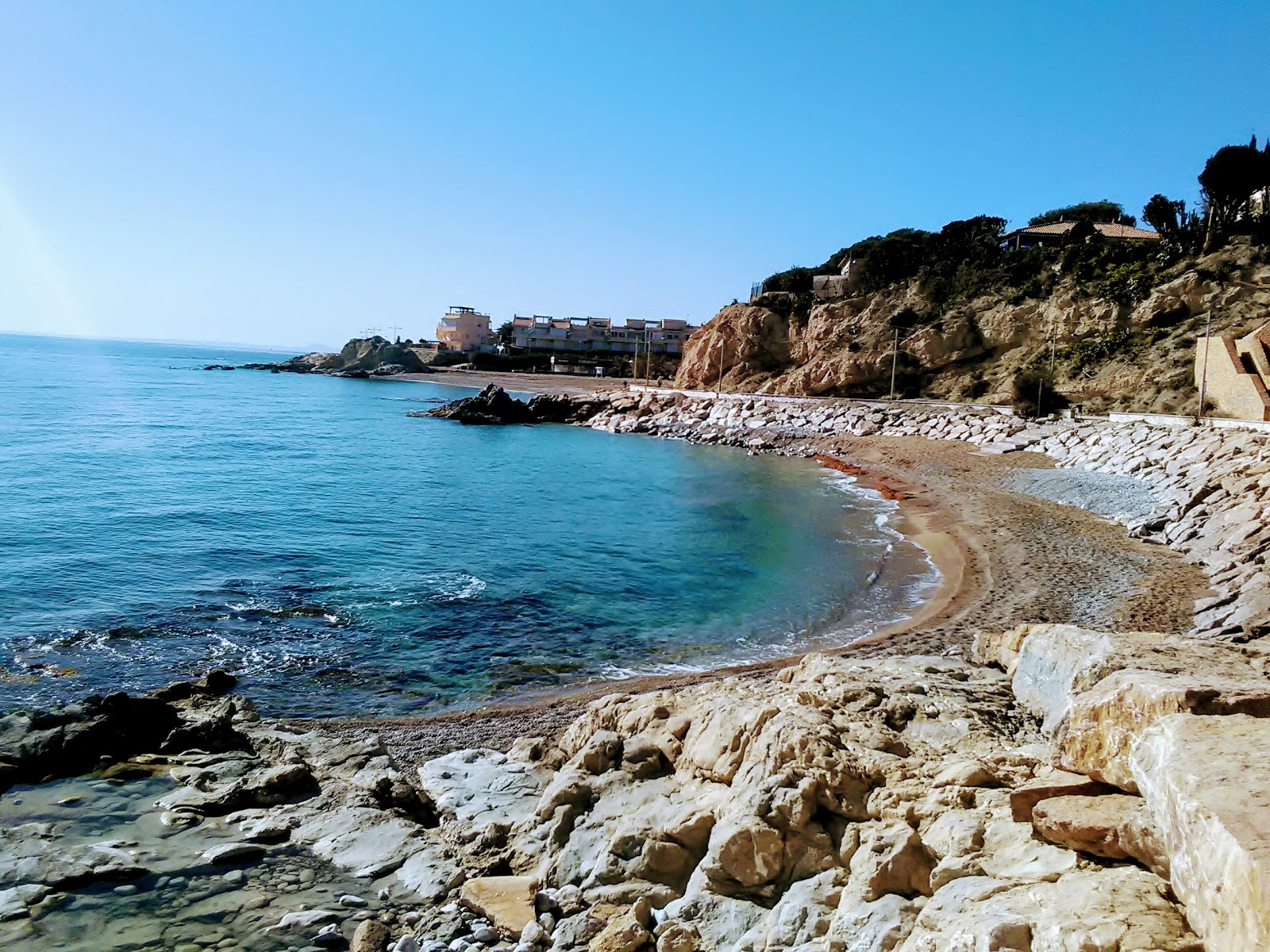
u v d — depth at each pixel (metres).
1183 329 60.03
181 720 13.60
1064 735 6.82
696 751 9.05
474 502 40.31
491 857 9.24
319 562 26.62
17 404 82.06
